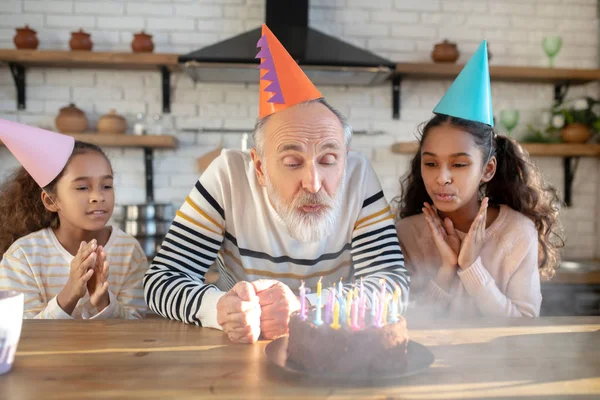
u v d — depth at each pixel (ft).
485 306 4.06
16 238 4.59
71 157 4.21
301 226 3.19
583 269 8.34
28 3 8.86
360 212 3.79
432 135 4.07
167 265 3.53
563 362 2.42
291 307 2.89
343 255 3.90
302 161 3.08
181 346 2.63
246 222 3.77
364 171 3.84
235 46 7.95
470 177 4.02
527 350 2.59
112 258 4.46
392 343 2.27
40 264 4.33
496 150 4.60
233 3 9.06
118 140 8.36
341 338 2.26
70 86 8.98
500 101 9.50
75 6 8.91
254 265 3.84
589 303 7.98
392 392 2.08
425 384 2.17
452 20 9.36
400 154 9.34
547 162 9.57
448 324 3.06
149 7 9.00
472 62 3.92
